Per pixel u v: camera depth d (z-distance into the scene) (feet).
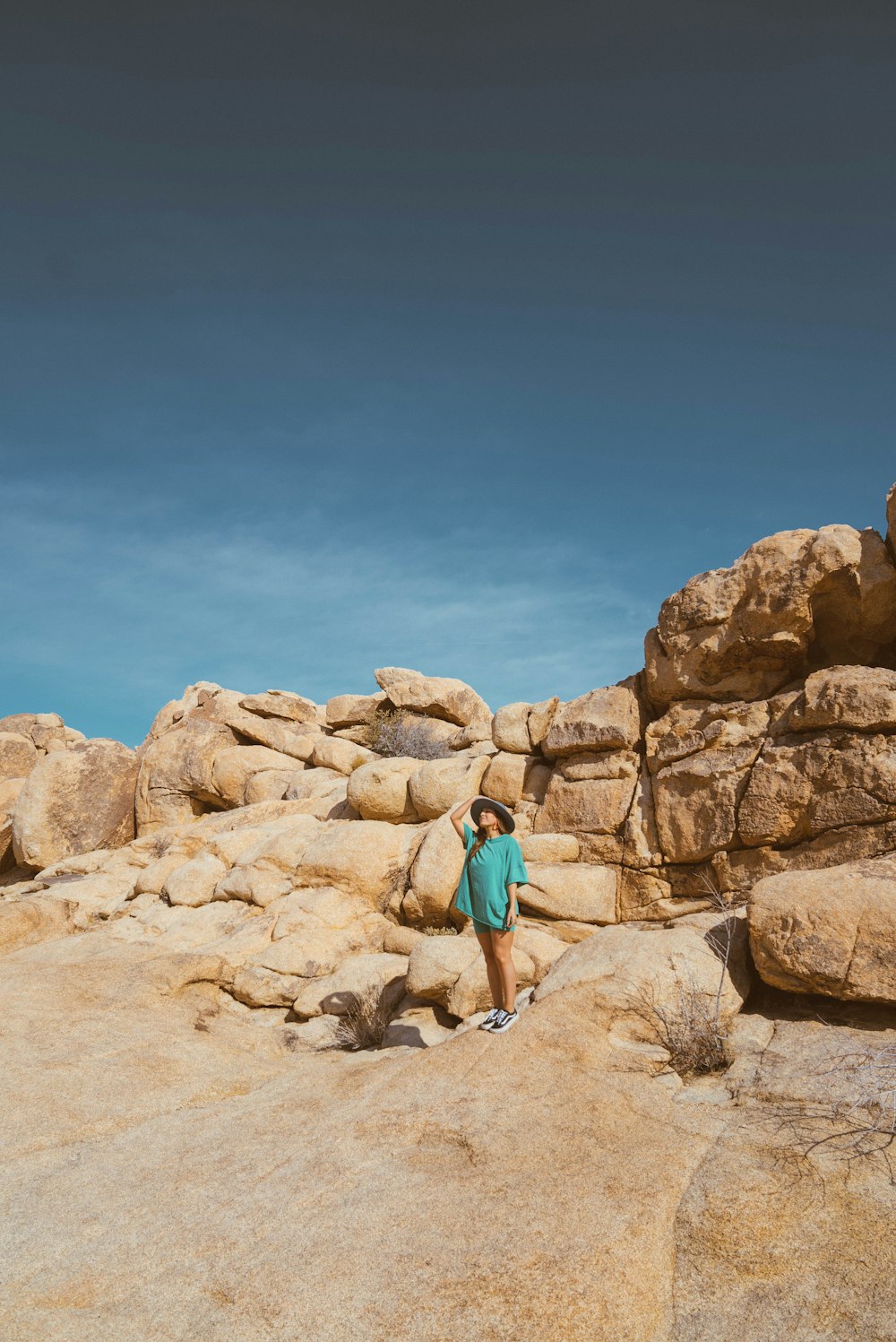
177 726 62.18
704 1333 11.57
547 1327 11.64
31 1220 15.89
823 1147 15.24
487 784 41.86
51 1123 20.34
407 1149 16.78
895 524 31.91
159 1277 13.55
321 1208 14.98
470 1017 27.50
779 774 31.50
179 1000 31.30
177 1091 23.13
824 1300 11.77
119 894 46.83
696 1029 19.95
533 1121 17.13
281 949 34.58
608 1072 19.03
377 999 30.96
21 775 76.89
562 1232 13.43
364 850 38.19
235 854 43.16
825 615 33.96
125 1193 16.63
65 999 29.27
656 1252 13.01
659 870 34.63
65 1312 12.84
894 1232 12.87
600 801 37.35
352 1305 12.28
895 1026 19.70
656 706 37.93
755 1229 13.25
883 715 29.22
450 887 35.12
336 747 56.95
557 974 23.59
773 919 21.56
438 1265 12.93
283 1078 23.56
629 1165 15.25
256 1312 12.37
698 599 35.58
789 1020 21.01
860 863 22.72
